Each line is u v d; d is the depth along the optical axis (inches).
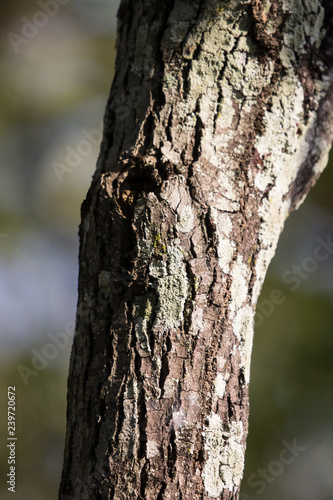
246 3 55.8
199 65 55.6
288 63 56.2
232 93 55.6
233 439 54.4
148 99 55.7
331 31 57.2
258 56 55.8
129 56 57.0
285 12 56.1
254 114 55.7
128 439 53.6
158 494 53.4
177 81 55.6
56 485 116.6
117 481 53.5
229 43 55.7
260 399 113.1
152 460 53.5
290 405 113.3
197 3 56.2
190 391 53.9
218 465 54.1
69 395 55.3
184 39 56.0
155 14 56.7
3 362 118.4
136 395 53.8
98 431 53.9
